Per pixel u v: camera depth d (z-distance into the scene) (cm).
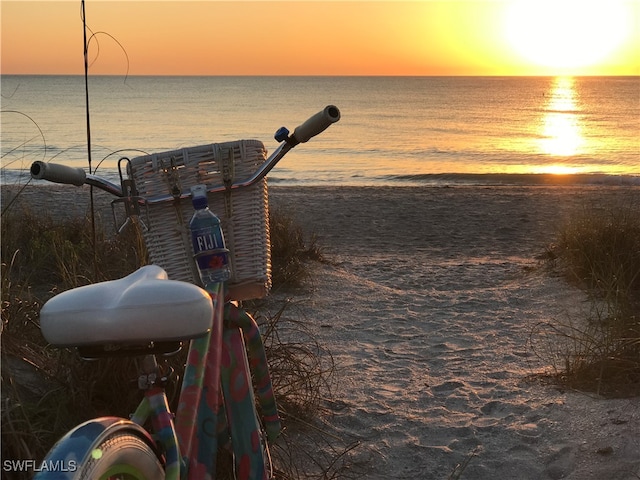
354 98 13138
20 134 4753
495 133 5859
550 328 619
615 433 387
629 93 15588
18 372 344
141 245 475
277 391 413
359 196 1777
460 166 3566
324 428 413
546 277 796
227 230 257
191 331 180
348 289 784
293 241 902
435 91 16850
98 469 163
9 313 392
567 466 367
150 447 188
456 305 723
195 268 256
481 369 523
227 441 271
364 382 497
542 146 4722
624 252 732
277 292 750
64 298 180
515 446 393
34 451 276
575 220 926
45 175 229
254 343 270
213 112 8706
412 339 608
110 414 341
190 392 221
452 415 438
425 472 370
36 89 16412
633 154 4144
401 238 1216
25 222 780
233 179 255
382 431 415
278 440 385
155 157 254
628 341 485
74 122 6538
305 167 3466
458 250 1113
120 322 175
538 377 493
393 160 3853
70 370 343
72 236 795
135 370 346
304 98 13012
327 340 601
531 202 1655
